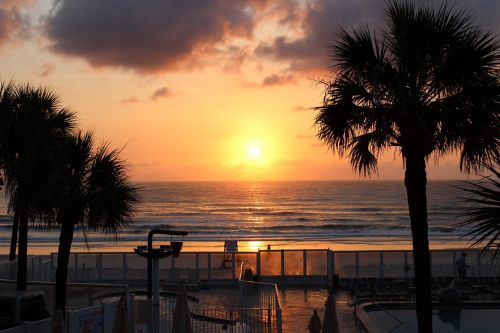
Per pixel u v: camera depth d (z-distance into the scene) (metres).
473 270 26.62
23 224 16.64
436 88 10.39
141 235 84.31
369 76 10.21
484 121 9.97
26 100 12.07
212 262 27.11
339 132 10.94
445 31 9.93
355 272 26.78
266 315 18.50
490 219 5.88
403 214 123.00
